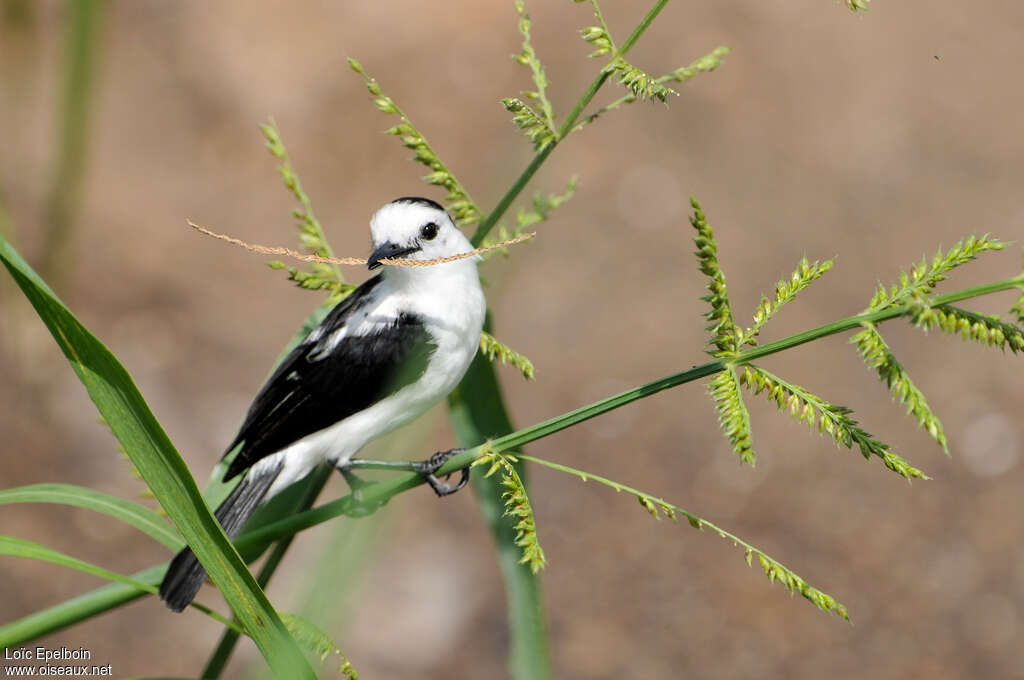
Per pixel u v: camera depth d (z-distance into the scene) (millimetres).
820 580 12938
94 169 16906
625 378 15125
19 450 13312
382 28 18766
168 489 3506
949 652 12125
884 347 3396
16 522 12984
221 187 17219
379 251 6035
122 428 3477
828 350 15547
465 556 13516
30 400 13617
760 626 12570
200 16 18797
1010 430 14562
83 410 13930
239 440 5918
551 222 16859
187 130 17781
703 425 15023
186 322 15648
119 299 15648
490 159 16266
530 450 14836
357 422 5898
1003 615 12492
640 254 16625
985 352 15648
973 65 19156
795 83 18609
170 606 4402
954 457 14336
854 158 17688
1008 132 18141
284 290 16547
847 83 18688
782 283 3686
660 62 18219
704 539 13617
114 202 16703
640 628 12555
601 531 13773
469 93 17891
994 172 17516
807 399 3568
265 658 3512
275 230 16781
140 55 18281
